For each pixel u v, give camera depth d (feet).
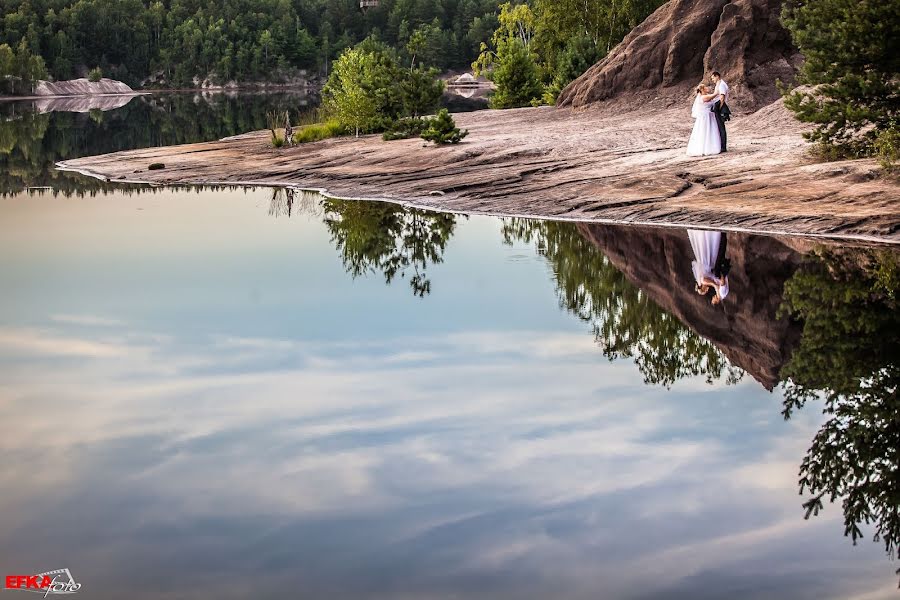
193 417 23.43
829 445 21.22
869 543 16.42
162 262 46.50
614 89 111.96
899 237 47.24
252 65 473.67
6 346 30.53
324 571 15.51
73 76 440.45
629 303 36.60
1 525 17.34
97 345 30.58
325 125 117.50
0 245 52.08
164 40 477.77
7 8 445.37
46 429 22.63
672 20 109.91
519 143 85.30
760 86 96.17
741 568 15.52
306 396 25.07
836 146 61.62
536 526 17.15
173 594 14.80
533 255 47.85
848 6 57.67
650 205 58.65
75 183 86.53
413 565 15.69
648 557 15.89
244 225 60.18
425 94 108.06
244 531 17.04
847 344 29.43
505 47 176.55
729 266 42.75
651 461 20.35
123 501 18.39
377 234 56.13
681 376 26.84
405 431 22.33
